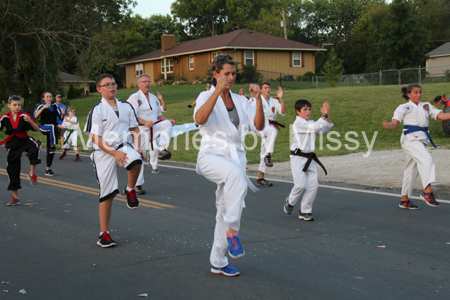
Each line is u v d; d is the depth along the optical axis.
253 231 5.99
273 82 38.44
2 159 14.14
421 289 4.04
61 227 6.26
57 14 27.00
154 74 48.56
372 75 34.41
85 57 28.20
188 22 70.00
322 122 6.39
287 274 4.42
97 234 5.91
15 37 26.34
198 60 42.47
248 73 37.78
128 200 5.41
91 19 29.06
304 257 4.92
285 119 18.88
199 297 3.90
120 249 5.26
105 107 5.31
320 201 7.77
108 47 29.58
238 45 38.91
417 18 43.00
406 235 5.72
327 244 5.38
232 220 3.95
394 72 33.50
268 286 4.12
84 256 5.02
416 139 6.95
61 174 11.00
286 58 41.34
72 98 41.62
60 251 5.21
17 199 7.69
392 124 7.05
